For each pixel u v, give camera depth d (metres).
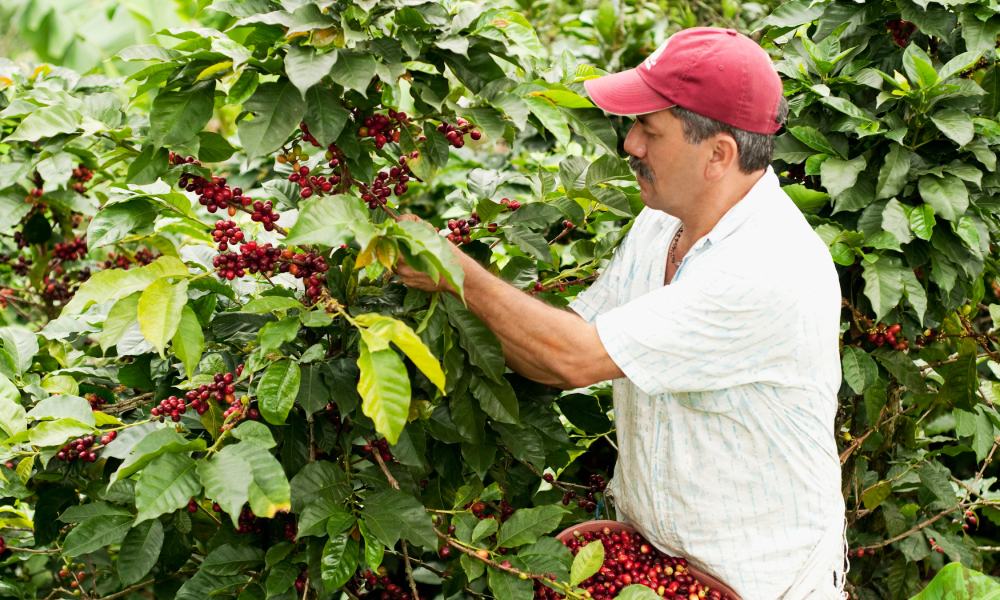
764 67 1.78
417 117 1.87
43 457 1.77
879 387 2.37
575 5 4.53
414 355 1.49
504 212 2.09
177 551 1.92
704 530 1.91
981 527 3.55
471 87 1.80
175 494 1.52
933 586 2.04
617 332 1.72
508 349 1.79
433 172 1.92
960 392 2.46
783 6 2.58
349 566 1.65
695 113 1.75
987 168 2.30
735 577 1.91
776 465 1.86
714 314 1.72
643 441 1.96
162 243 2.18
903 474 2.63
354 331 1.82
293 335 1.62
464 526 1.88
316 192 1.90
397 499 1.75
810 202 2.34
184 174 1.79
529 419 2.02
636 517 2.06
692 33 1.79
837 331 1.87
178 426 1.75
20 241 2.97
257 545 1.89
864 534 2.70
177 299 1.69
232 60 1.62
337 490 1.77
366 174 1.82
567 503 2.40
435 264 1.49
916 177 2.30
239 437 1.62
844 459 2.46
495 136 1.73
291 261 1.79
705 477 1.88
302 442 1.87
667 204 1.88
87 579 2.47
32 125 1.75
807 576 1.90
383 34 1.76
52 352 2.33
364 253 1.50
